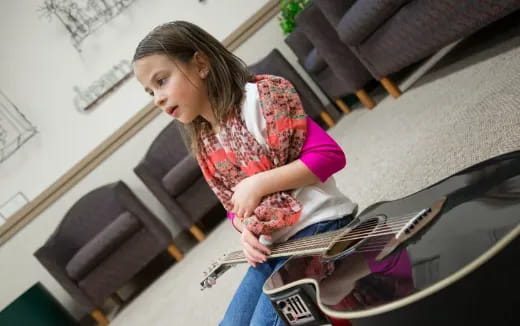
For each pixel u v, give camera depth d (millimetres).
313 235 807
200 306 1991
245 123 854
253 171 859
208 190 3156
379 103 3021
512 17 2166
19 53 3768
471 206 487
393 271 477
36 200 3719
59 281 2979
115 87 3855
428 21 1958
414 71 3076
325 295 535
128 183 3828
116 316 3051
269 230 823
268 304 752
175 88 838
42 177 3758
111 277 3031
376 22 2238
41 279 3662
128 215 3033
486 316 406
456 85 1986
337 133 3113
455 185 581
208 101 879
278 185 810
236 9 3986
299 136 826
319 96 4004
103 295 3025
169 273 3111
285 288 636
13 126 3752
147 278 3484
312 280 589
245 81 881
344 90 3254
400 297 428
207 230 3510
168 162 3340
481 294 400
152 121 3871
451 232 465
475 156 1263
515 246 392
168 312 2240
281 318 682
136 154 3852
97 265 3014
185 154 3336
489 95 1575
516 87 1446
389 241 549
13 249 3676
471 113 1563
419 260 460
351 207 872
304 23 2936
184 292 2373
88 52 3840
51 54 3803
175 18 3947
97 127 3836
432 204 567
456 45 2719
